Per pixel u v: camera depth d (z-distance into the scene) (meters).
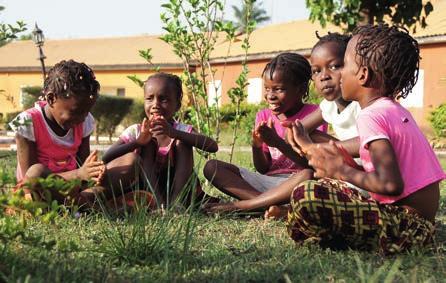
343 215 3.09
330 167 3.04
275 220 4.14
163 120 4.39
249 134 10.51
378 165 2.96
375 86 3.17
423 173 3.11
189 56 6.39
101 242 3.23
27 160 4.09
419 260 3.03
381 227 3.09
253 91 25.61
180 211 3.96
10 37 2.99
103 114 22.12
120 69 31.22
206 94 6.37
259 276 2.77
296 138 3.16
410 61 3.14
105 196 4.14
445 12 22.34
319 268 2.93
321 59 4.17
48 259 2.84
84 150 4.41
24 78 33.03
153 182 4.32
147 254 2.99
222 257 3.11
